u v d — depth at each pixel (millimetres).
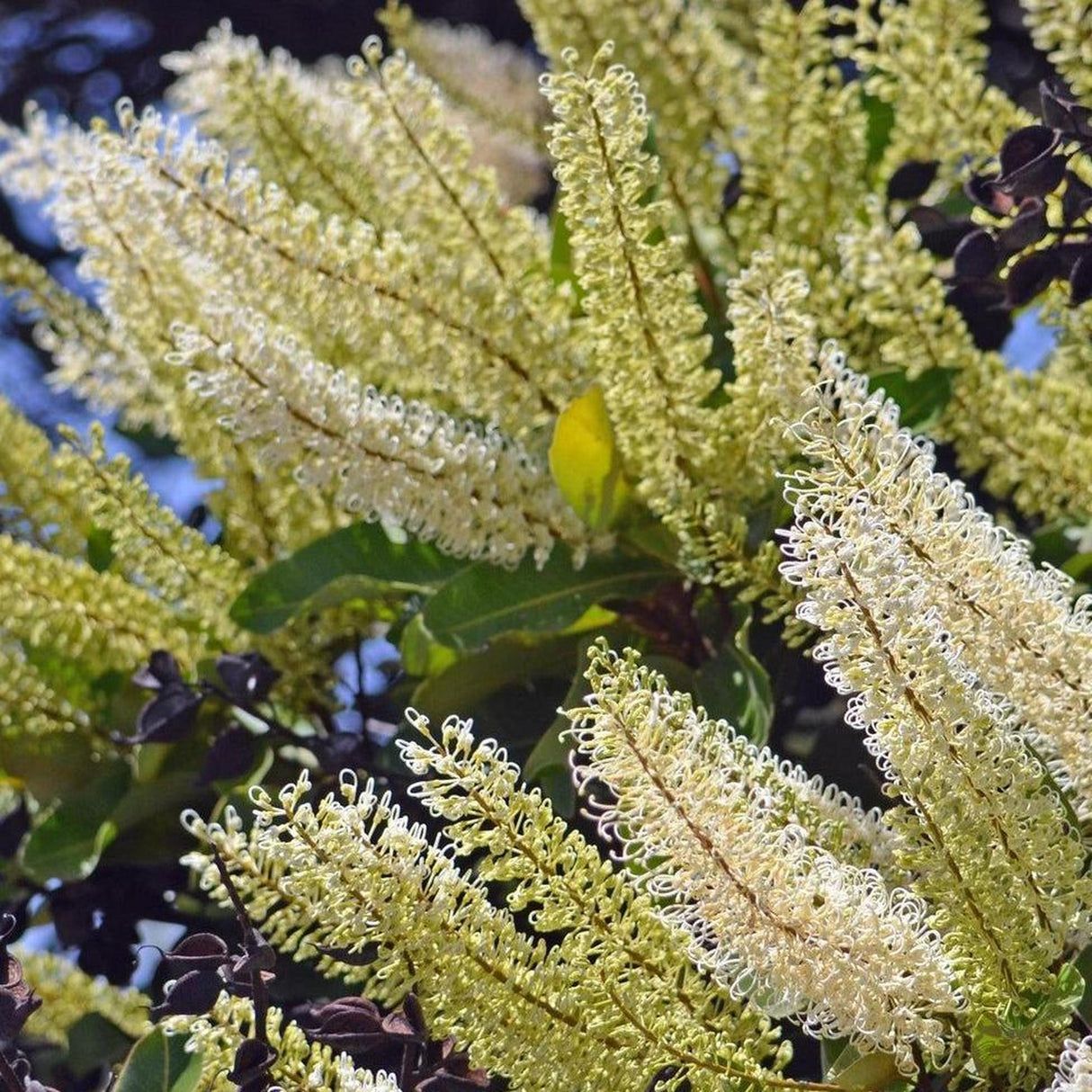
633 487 1416
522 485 1412
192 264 1444
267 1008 1263
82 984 1469
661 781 1235
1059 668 1260
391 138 1436
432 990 1254
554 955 1260
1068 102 1343
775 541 1390
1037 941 1266
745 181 1486
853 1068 1269
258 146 1487
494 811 1255
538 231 1476
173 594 1484
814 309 1442
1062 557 1447
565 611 1416
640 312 1375
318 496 1488
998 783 1255
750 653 1412
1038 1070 1271
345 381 1399
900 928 1243
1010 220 1344
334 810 1241
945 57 1454
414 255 1410
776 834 1253
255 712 1438
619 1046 1259
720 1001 1280
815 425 1243
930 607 1246
